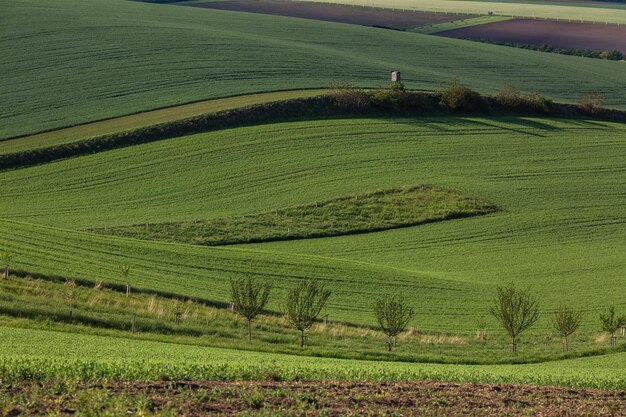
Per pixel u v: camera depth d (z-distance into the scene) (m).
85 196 129.62
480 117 184.12
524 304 80.94
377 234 122.75
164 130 153.25
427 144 163.38
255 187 136.62
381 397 42.62
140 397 39.16
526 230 126.94
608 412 42.81
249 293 75.62
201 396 40.81
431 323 85.88
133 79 185.25
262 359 59.47
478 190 141.50
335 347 71.88
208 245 113.31
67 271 85.25
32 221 117.31
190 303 81.38
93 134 150.00
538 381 51.88
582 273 108.88
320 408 40.62
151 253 98.06
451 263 112.25
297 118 167.12
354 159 151.25
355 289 94.00
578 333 86.38
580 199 142.12
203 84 183.38
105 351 57.34
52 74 187.12
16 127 153.25
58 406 37.59
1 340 58.78
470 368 62.28
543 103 190.50
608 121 193.38
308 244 117.00
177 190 133.88
